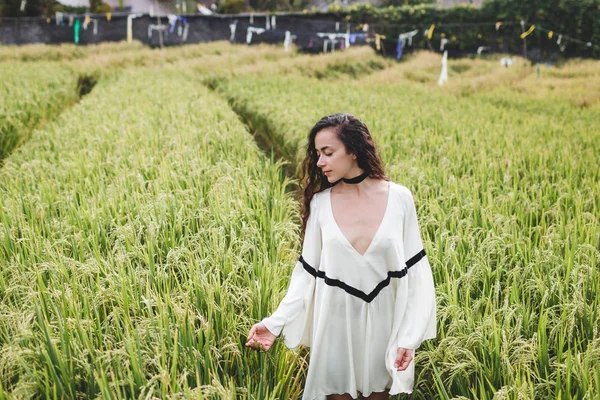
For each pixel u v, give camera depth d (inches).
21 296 127.9
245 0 1153.4
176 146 273.9
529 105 597.0
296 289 101.4
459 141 331.3
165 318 108.8
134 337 103.7
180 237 158.6
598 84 669.9
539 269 138.1
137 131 316.2
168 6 1117.7
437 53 886.4
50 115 496.7
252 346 105.3
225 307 119.6
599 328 114.1
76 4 1040.2
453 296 125.1
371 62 888.3
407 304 96.4
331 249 96.0
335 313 98.1
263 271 133.2
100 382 88.2
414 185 221.5
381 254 95.0
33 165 238.1
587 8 775.7
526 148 300.8
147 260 139.7
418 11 890.7
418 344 93.7
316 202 100.0
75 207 184.7
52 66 855.1
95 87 670.5
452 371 104.7
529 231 168.2
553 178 234.4
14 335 107.6
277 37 973.8
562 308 118.0
